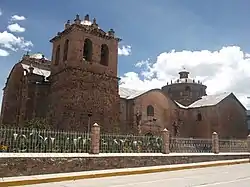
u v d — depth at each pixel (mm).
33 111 32625
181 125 43094
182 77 57250
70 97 30156
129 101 37969
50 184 12859
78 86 30906
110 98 33281
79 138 19078
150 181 13438
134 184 12500
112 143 20531
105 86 33188
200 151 24672
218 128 41750
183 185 12164
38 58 42438
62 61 32781
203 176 15336
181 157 21625
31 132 17688
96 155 17547
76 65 31344
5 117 37750
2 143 16531
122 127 36531
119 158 18328
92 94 31797
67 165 16109
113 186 12000
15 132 17094
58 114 30406
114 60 34938
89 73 32094
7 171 14062
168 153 21938
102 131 31500
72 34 32281
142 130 37469
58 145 18422
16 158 14453
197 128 43875
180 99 52688
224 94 45594
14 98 37594
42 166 15211
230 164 23266
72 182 13422
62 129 29141
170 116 41844
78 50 31953
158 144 22422
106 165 17672
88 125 30562
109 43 34906
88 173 15484
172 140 23078
